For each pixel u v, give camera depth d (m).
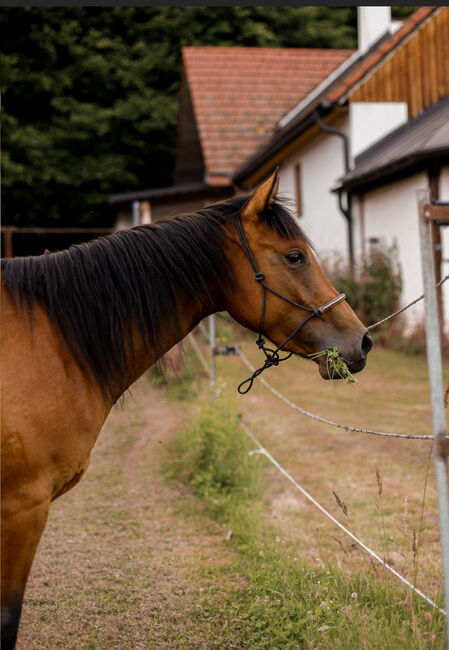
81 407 2.23
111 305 2.36
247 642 2.91
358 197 13.34
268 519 4.36
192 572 3.59
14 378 2.09
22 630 3.00
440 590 3.14
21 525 2.09
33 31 23.66
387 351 11.12
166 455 5.95
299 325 2.49
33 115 24.41
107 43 24.62
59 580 3.50
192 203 20.41
